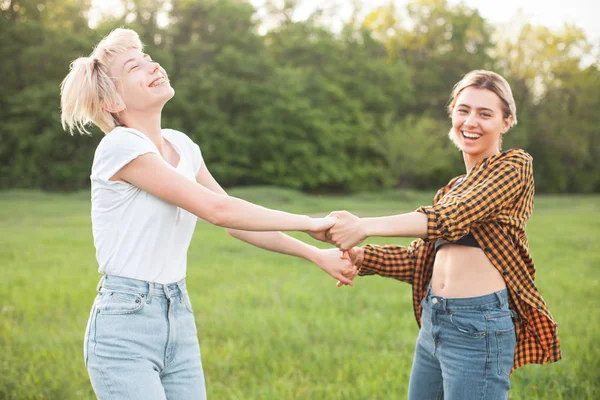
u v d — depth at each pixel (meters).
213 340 5.35
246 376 4.51
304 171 41.47
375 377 4.40
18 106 36.38
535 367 4.39
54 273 8.82
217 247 12.52
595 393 3.93
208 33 41.66
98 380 2.28
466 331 2.47
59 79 37.00
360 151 45.94
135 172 2.30
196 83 38.81
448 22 49.81
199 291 7.84
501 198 2.44
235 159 39.91
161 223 2.37
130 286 2.32
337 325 5.90
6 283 7.98
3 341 5.28
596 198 42.94
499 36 50.56
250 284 8.25
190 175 2.61
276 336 5.53
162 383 2.42
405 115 48.94
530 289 2.56
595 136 50.69
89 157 37.62
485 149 2.69
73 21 39.19
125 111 2.48
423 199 38.72
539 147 50.41
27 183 35.88
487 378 2.46
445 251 2.61
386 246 3.05
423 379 2.76
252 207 2.44
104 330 2.28
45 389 4.14
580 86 49.50
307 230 2.60
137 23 40.00
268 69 41.12
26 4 38.19
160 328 2.35
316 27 45.59
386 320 6.13
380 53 50.53
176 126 37.75
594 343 4.98
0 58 36.44
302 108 41.00
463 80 2.76
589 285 7.89
